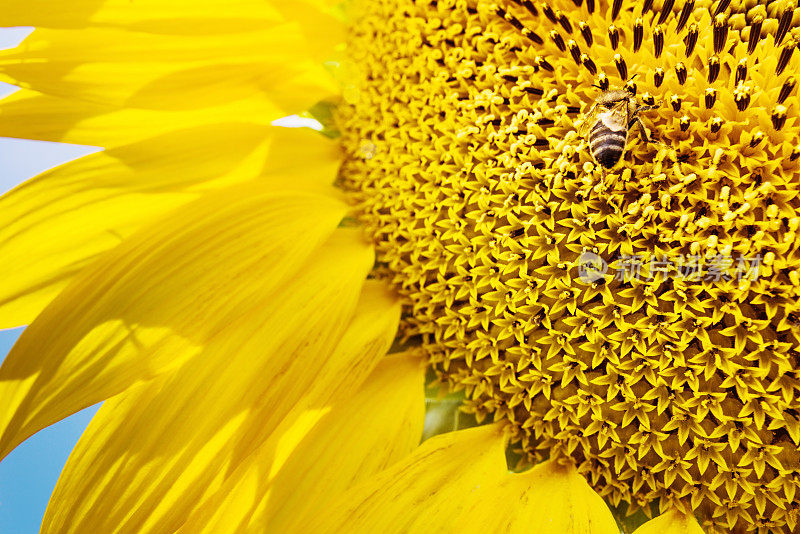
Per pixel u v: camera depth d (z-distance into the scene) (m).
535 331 0.38
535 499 0.38
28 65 0.38
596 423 0.38
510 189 0.38
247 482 0.38
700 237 0.37
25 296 0.38
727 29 0.38
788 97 0.37
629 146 0.37
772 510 0.37
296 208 0.39
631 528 0.38
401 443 0.38
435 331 0.39
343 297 0.39
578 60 0.38
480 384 0.38
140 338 0.37
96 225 0.38
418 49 0.39
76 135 0.39
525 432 0.38
